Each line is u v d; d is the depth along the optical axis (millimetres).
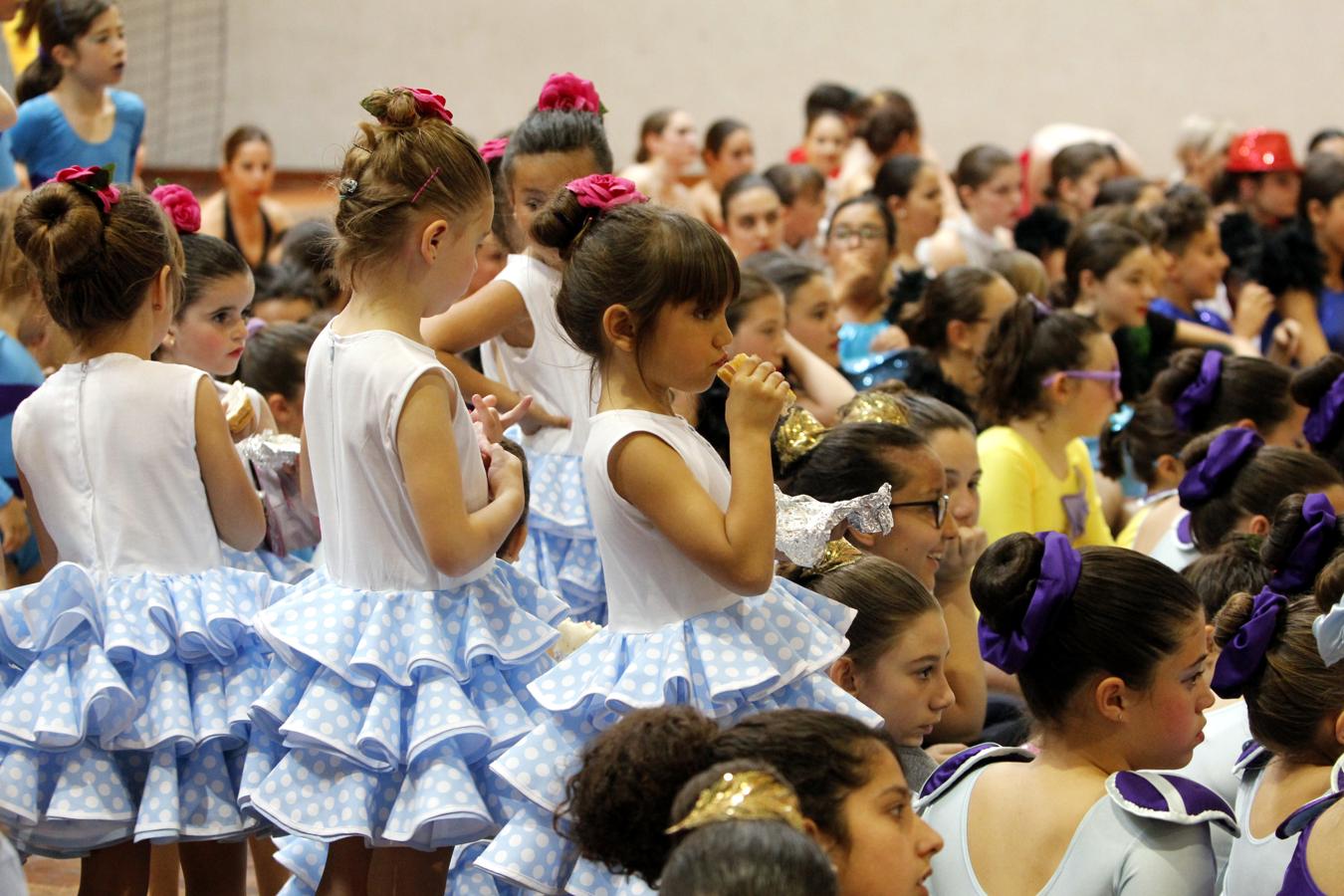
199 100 13203
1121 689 2557
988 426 5094
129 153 6738
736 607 2732
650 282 2676
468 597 2826
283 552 3471
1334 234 7863
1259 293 7344
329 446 2865
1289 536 3168
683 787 1912
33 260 3080
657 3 13078
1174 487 4938
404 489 2779
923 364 5543
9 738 2859
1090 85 12609
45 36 6418
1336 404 4359
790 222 8195
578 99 3684
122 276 3070
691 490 2646
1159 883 2391
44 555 3182
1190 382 4980
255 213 8656
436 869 2930
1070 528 4938
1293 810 2738
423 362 2754
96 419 3059
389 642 2762
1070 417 4887
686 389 2750
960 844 2600
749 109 13102
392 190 2787
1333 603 2762
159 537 3051
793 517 3061
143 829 2838
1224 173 9203
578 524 3543
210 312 3643
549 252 3637
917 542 3496
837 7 12906
